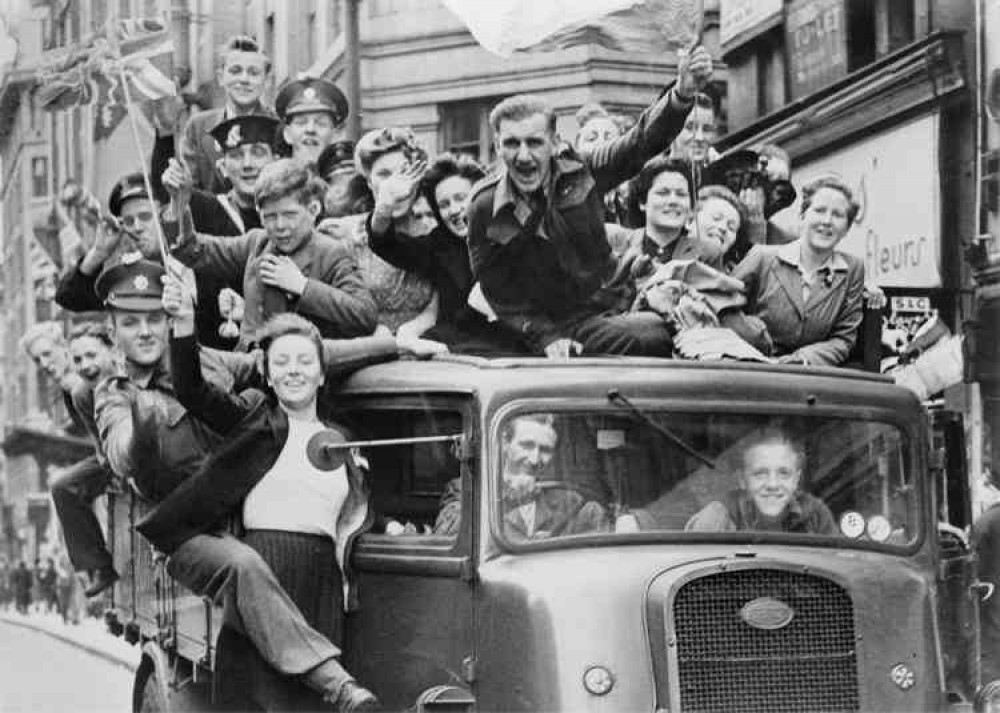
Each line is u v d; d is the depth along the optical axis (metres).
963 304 8.89
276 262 5.89
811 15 9.11
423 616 5.23
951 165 9.02
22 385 7.72
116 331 6.07
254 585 5.21
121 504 6.97
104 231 6.69
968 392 8.70
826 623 5.19
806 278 7.00
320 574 5.36
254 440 5.34
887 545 5.53
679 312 6.05
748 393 5.41
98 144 6.77
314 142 6.55
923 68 9.07
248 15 6.63
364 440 5.54
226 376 5.74
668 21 6.40
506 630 4.98
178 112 6.57
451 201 6.14
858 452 5.54
